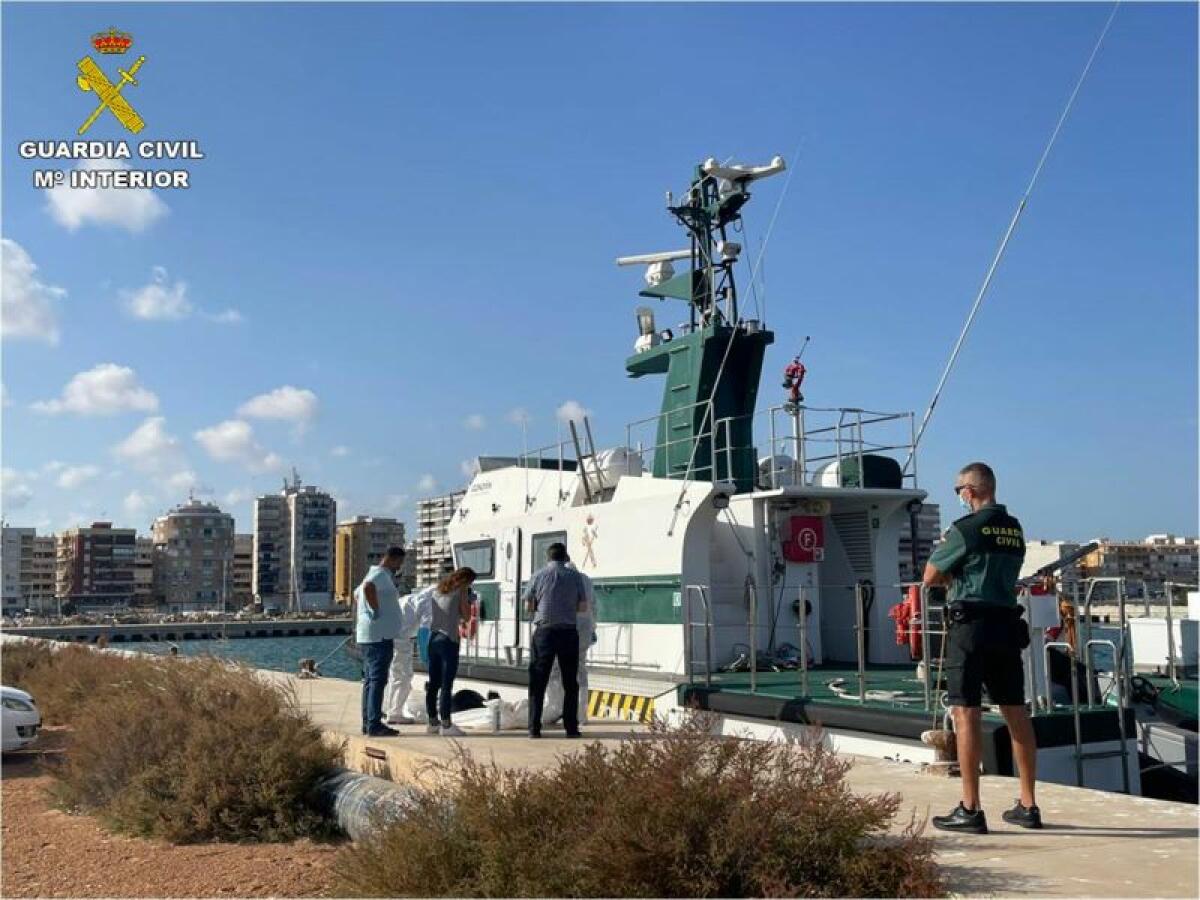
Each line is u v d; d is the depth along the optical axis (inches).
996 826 228.2
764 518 524.1
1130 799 257.4
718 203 594.2
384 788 309.4
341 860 233.6
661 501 503.8
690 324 609.6
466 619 413.1
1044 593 363.9
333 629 3287.4
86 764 374.6
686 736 209.9
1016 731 228.5
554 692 427.5
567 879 186.4
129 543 6171.3
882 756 348.2
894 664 526.0
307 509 6254.9
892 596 536.7
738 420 580.1
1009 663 228.1
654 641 499.8
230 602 6166.3
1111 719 337.4
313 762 337.7
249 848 306.2
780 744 234.1
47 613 5693.9
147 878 269.1
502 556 632.4
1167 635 497.4
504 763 320.2
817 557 527.8
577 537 564.4
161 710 374.9
